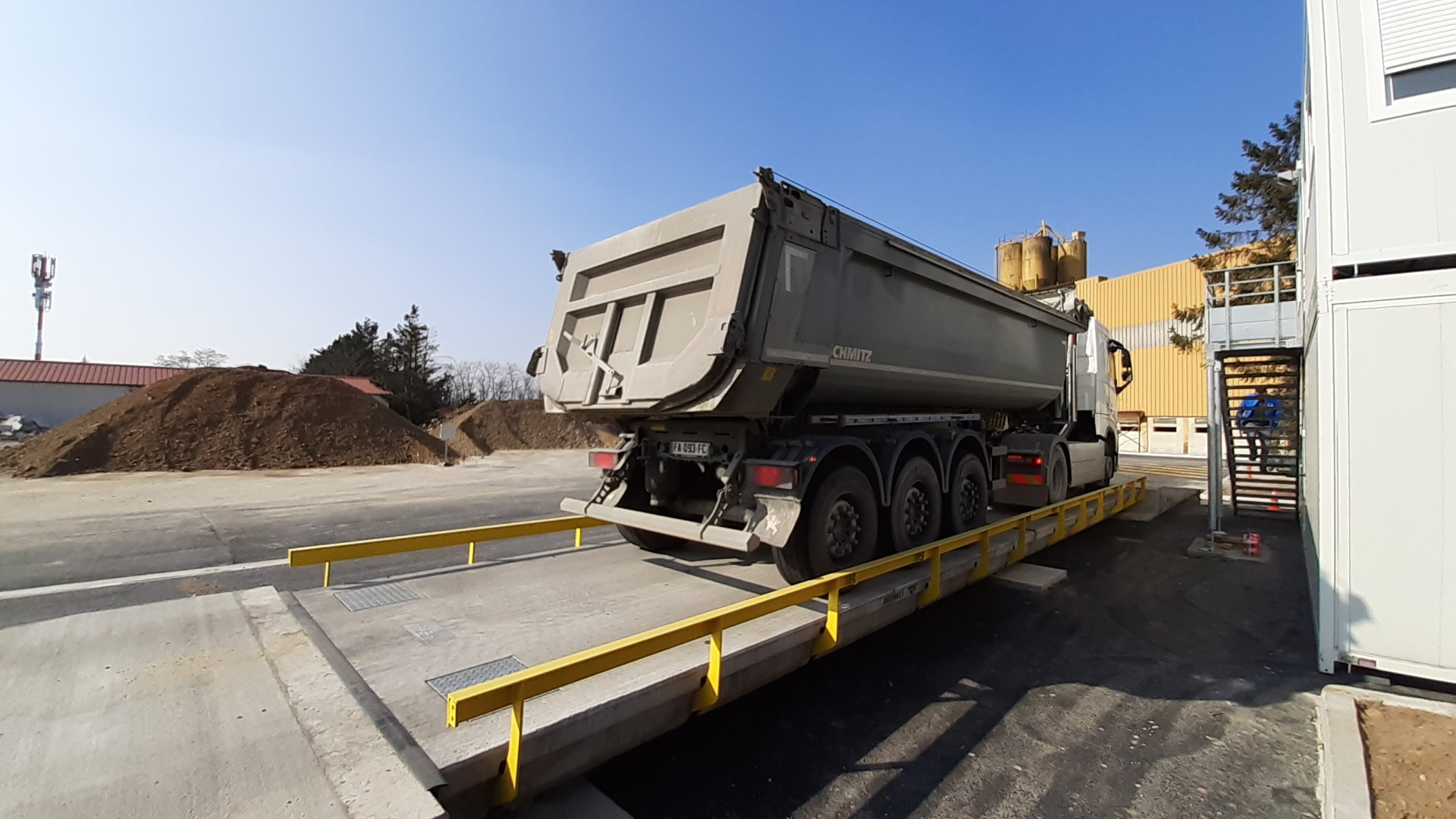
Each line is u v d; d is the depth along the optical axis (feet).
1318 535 14.85
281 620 10.75
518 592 13.89
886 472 16.56
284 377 78.33
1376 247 13.34
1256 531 30.76
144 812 5.79
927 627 16.89
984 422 26.16
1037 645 15.66
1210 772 10.19
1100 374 34.42
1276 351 26.66
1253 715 12.13
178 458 60.49
